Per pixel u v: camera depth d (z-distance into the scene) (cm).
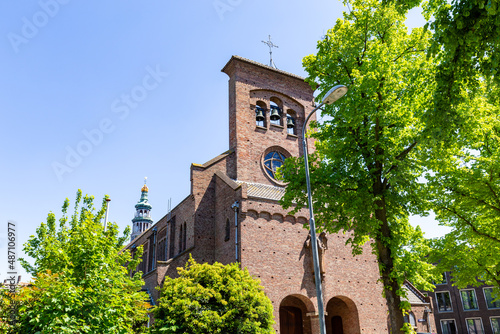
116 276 1446
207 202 3020
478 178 1684
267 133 3391
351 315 2811
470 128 1470
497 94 1204
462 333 5094
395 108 1684
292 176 1895
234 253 2567
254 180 3180
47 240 1463
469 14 996
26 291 1296
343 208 1772
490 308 4984
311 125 2058
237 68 3431
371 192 1781
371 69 1719
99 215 2114
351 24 1950
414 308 3700
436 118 1185
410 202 1798
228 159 3188
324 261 2722
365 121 1816
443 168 1691
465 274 1991
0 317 1358
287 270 2577
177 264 2897
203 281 1998
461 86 1202
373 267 2964
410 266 1875
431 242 2186
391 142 1788
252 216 2609
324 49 2002
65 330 1091
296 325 2766
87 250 1328
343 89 1400
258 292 2038
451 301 5269
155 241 4053
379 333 2791
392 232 1803
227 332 1811
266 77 3544
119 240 2162
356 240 1828
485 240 1900
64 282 1199
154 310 1883
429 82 1614
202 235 2912
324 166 1889
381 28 1831
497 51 977
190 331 1767
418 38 1794
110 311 1242
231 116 3372
